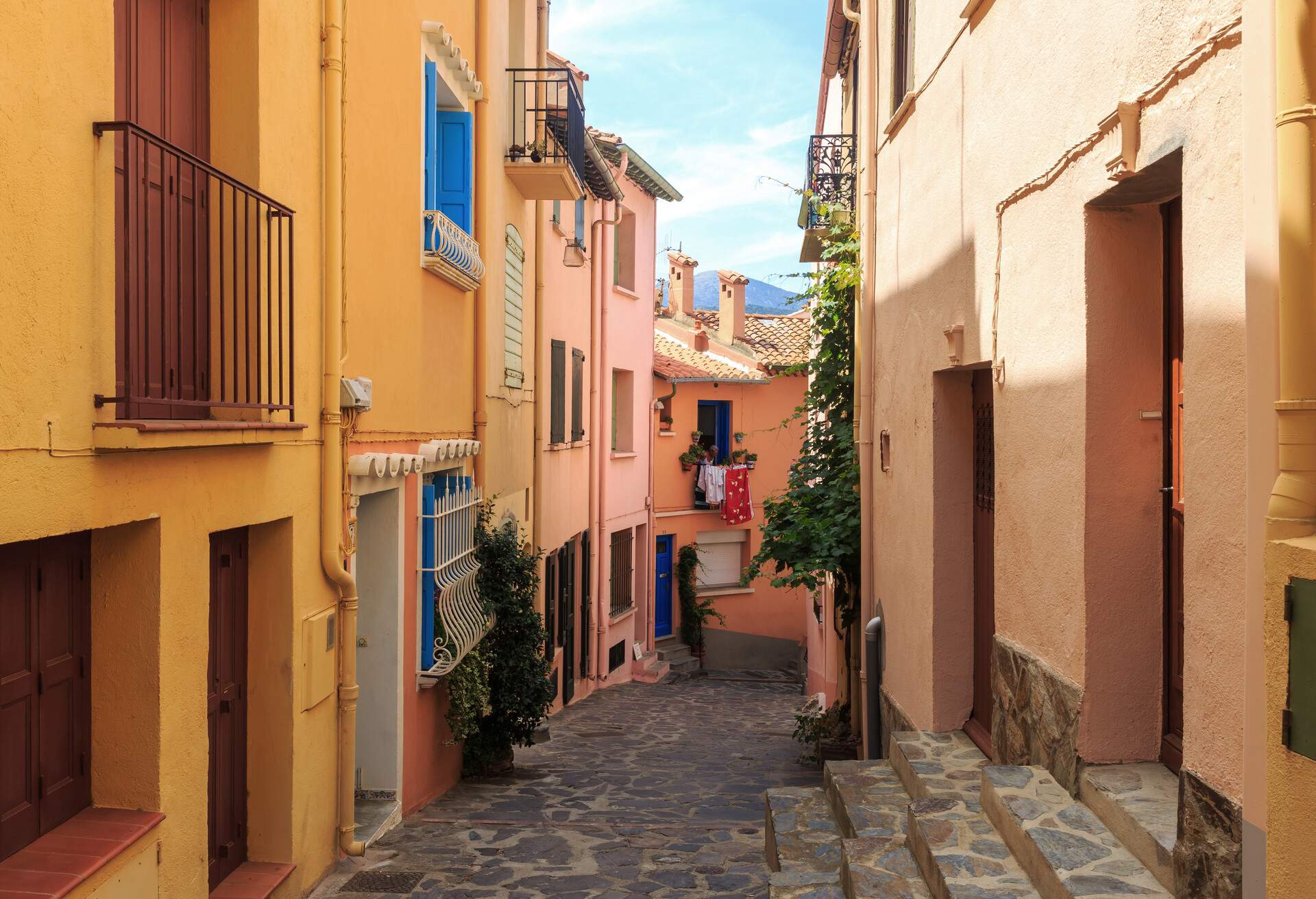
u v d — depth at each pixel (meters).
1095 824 4.33
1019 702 5.49
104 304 3.90
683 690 20.36
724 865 6.81
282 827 5.70
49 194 3.55
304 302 5.83
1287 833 2.81
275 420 5.46
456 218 9.73
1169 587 4.54
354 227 6.55
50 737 4.10
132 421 3.84
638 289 21.98
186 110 5.02
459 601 8.96
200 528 4.66
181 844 4.54
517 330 12.37
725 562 26.16
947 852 4.55
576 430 17.30
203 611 4.71
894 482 8.63
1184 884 3.57
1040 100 5.10
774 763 11.27
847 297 11.28
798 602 26.53
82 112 3.74
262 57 5.23
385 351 7.20
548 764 11.05
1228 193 3.37
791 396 26.67
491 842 7.25
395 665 7.64
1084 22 4.55
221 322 4.63
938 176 7.12
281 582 5.69
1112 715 4.60
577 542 17.64
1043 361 5.09
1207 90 3.51
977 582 7.16
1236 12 3.31
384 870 6.50
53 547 4.11
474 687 8.83
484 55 10.06
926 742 6.91
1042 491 5.13
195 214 4.29
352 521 6.51
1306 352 2.83
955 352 6.53
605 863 6.82
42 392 3.53
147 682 4.34
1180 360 4.41
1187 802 3.56
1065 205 4.77
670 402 24.94
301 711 5.82
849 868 4.98
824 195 13.30
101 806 4.36
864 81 9.84
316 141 5.98
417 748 8.22
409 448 7.86
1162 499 4.57
